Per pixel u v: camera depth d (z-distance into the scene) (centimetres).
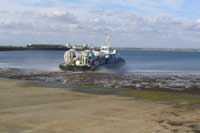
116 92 2569
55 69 5884
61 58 11850
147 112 1711
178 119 1542
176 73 5234
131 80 3875
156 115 1636
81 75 4656
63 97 2219
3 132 1268
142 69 6462
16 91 2508
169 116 1612
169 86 3262
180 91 2838
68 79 4009
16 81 3378
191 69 6494
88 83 3484
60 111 1702
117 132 1292
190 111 1758
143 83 3541
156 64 8531
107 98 2202
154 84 3447
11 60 9994
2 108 1772
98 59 6025
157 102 2062
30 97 2195
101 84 3381
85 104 1936
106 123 1438
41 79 3975
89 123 1434
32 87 2806
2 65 7319
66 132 1283
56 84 3209
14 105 1869
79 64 5606
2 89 2630
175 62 9894
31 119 1497
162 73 5234
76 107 1825
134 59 12019
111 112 1691
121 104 1956
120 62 6800
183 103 2036
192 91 2841
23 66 6881
